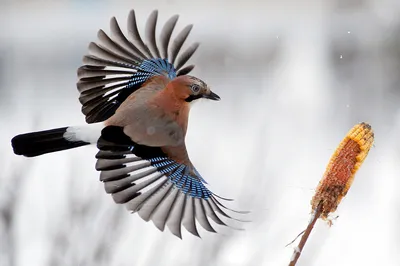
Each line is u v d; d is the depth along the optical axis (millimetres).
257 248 9969
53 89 21797
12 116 18641
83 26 27344
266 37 25891
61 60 24641
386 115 18859
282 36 25953
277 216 11203
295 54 23844
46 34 26203
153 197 6824
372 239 12188
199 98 7379
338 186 5988
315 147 16172
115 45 7605
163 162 7035
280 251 10430
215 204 6805
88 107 7457
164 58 7848
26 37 26000
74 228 8805
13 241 8914
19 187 9297
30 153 7090
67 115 19031
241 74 22828
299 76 21797
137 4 29766
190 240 9828
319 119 18438
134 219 10477
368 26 23359
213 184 12758
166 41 7855
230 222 10109
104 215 9000
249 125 18141
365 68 22031
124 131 7109
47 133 7078
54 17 28359
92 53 7539
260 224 10297
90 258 8727
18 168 10180
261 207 10430
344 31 24484
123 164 6941
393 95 20375
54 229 9312
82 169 11977
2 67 23672
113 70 7559
